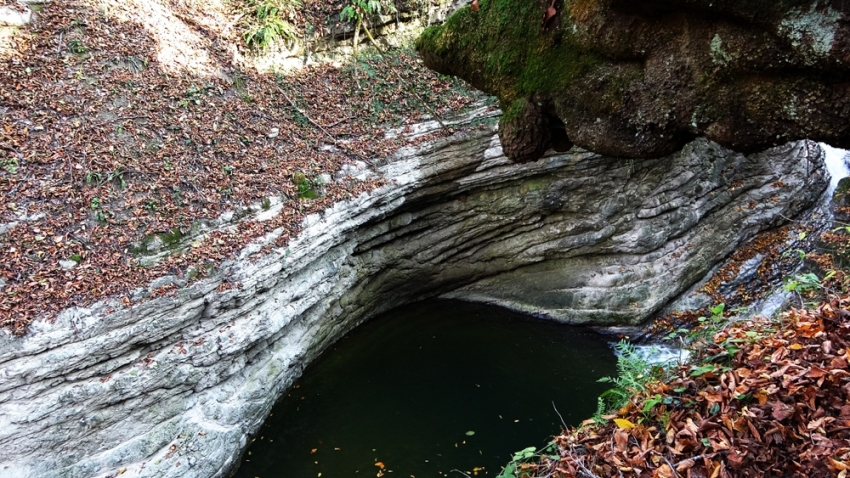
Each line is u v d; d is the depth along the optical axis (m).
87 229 6.05
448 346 8.98
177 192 6.83
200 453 6.00
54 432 5.07
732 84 2.51
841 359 3.38
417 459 6.61
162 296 5.76
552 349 8.96
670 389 3.91
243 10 9.64
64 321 5.18
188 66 8.45
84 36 7.71
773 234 9.59
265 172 7.67
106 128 7.04
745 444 3.19
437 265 9.66
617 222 9.50
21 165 6.21
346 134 8.85
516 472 4.15
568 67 3.03
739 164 9.66
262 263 6.62
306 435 7.04
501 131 3.44
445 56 3.61
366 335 9.10
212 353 6.11
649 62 2.74
